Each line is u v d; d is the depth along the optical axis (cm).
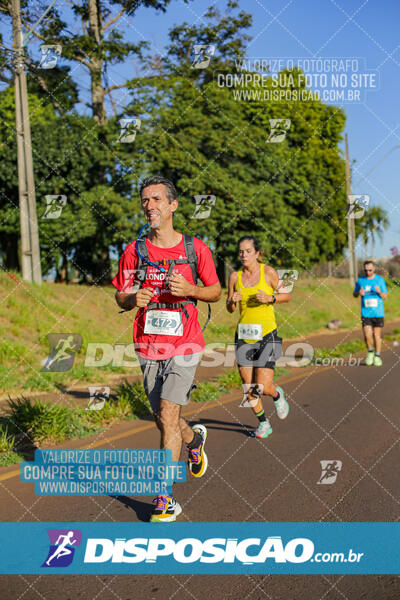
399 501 395
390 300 2928
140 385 747
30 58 1792
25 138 1502
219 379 909
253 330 568
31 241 1505
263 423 581
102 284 2406
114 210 2167
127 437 575
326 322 2105
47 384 845
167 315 373
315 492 415
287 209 2694
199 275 383
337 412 702
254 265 575
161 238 378
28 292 1369
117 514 380
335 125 3136
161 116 2191
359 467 474
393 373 1026
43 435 560
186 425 398
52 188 2339
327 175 3191
